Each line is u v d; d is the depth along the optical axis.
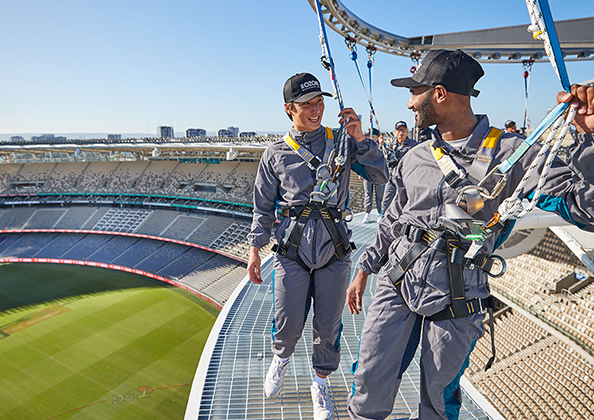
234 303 6.54
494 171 1.58
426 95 1.77
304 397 3.69
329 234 2.70
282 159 2.70
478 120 1.77
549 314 14.28
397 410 3.55
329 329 2.95
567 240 10.49
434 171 1.83
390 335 1.98
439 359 1.84
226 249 39.22
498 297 16.20
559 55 1.23
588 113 1.23
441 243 1.78
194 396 3.75
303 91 2.47
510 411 13.98
